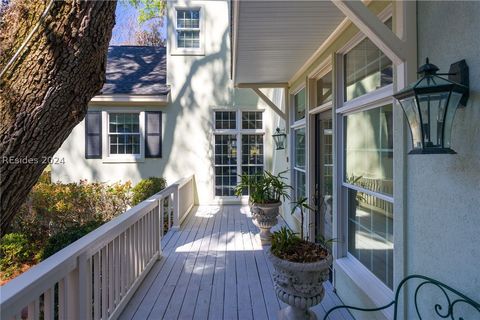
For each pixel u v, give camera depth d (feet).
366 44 8.79
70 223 19.75
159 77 29.14
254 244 16.06
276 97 24.80
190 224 20.54
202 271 12.48
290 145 18.53
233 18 9.75
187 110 27.55
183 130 27.50
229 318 9.05
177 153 27.45
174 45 27.53
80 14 5.82
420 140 4.53
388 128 7.60
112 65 30.53
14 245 15.79
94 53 6.32
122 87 27.02
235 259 13.84
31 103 6.04
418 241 5.87
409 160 6.16
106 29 6.38
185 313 9.31
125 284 9.83
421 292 5.77
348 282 9.37
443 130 4.38
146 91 26.50
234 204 27.63
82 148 26.50
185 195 22.61
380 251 8.13
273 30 10.11
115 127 27.04
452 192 4.94
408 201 6.19
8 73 5.93
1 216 6.58
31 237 18.83
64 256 6.35
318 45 11.60
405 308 6.21
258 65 14.48
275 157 25.30
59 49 5.90
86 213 21.40
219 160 27.96
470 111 4.52
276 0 8.13
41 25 5.78
